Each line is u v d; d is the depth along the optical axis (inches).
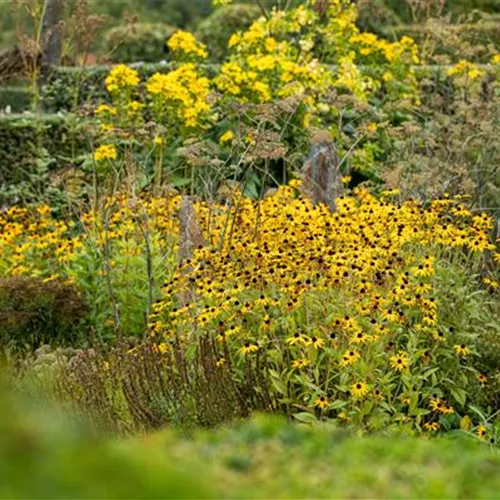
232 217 525.7
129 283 569.6
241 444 232.5
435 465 224.2
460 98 727.1
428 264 413.1
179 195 618.8
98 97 895.1
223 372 389.4
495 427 398.0
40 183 792.3
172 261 561.0
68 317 546.6
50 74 915.4
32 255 613.9
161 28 1307.8
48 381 423.8
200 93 727.7
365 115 770.8
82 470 151.3
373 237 441.7
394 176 578.9
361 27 1145.4
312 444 230.4
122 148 742.5
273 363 406.3
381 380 387.5
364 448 230.4
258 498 183.9
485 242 443.2
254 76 735.7
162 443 231.8
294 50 799.1
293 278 415.2
